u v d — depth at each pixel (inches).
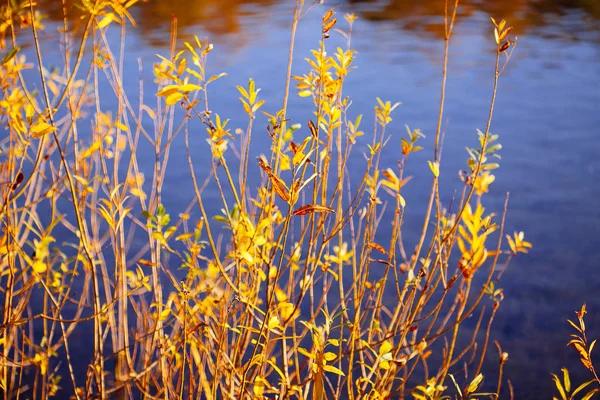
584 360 96.0
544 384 185.0
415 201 321.1
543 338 207.3
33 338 186.2
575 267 254.7
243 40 714.8
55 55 335.6
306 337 181.6
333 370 82.4
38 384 170.4
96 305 88.9
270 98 490.6
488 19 886.4
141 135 398.3
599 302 229.9
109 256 225.0
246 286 92.0
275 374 147.9
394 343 175.9
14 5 83.0
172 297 98.3
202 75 83.8
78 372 175.3
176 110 429.1
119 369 126.5
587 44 739.4
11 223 101.8
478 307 223.9
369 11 936.3
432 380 99.0
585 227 293.9
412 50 708.7
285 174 253.0
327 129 89.3
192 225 275.3
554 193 338.6
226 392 91.0
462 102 519.5
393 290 225.1
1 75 94.2
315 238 90.7
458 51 707.4
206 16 832.9
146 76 508.7
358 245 239.0
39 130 81.7
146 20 784.9
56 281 110.3
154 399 108.7
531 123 467.5
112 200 96.9
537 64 655.1
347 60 89.5
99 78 501.4
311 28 791.1
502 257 263.4
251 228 81.1
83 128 323.0
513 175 366.3
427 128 448.5
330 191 309.3
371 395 92.6
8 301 93.0
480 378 94.9
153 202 117.5
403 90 552.1
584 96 539.2
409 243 270.4
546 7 973.8
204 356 106.3
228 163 361.7
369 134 426.9
